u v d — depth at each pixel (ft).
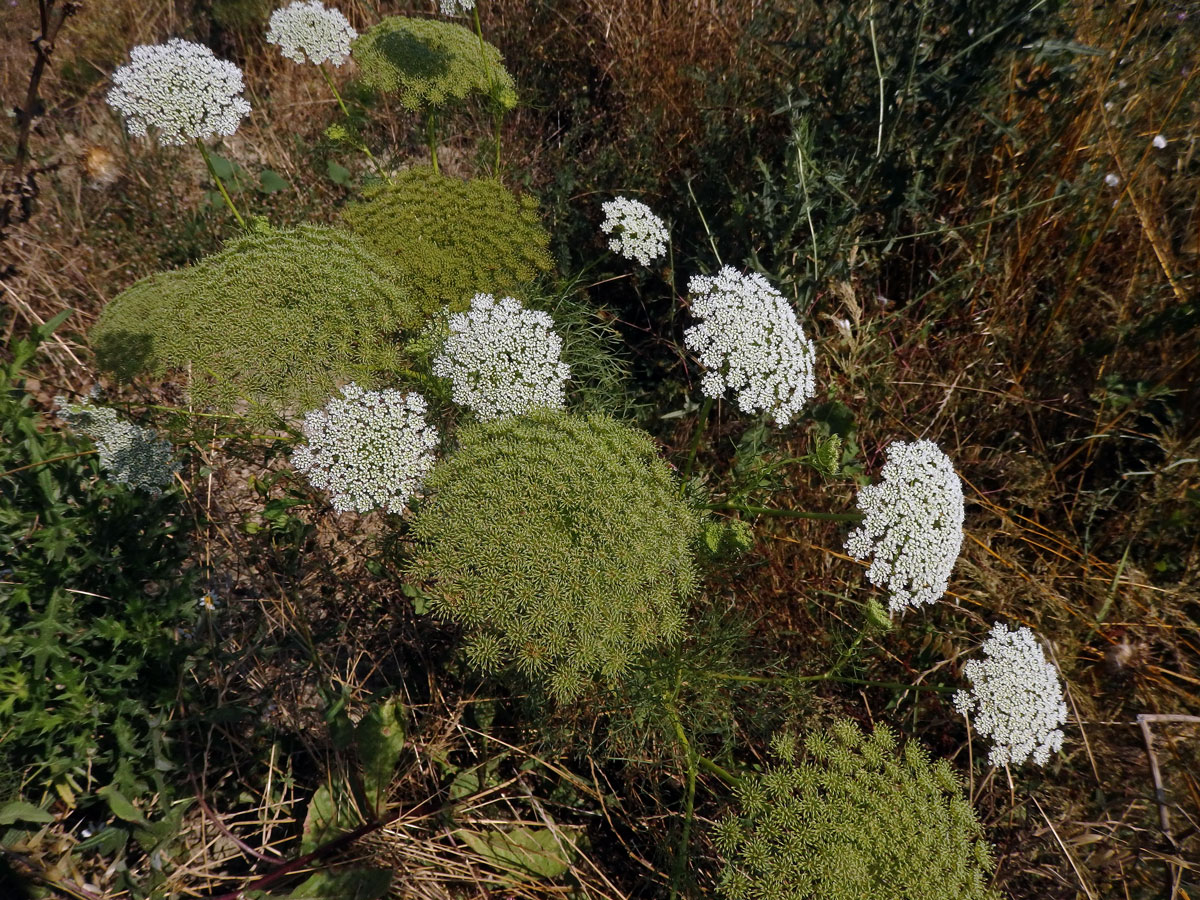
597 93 2.49
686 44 2.31
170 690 1.35
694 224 2.11
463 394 1.45
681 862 1.29
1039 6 1.57
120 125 2.25
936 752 1.63
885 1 1.72
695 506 1.57
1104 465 1.86
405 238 1.63
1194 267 1.90
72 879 1.29
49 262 1.94
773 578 1.72
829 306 2.00
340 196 2.21
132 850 1.38
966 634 1.66
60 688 1.33
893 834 1.21
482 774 1.54
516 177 2.26
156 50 1.58
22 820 1.29
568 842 1.50
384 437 1.35
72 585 1.35
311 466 1.38
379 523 1.78
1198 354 1.73
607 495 1.32
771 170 2.08
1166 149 1.97
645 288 2.13
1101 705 1.64
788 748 1.29
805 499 1.78
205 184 2.25
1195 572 1.70
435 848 1.42
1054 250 1.98
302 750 1.54
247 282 1.41
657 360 2.06
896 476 1.43
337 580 1.69
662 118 2.24
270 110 2.43
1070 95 1.90
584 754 1.56
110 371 1.42
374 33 1.85
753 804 1.24
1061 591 1.76
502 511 1.32
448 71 1.78
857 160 1.84
